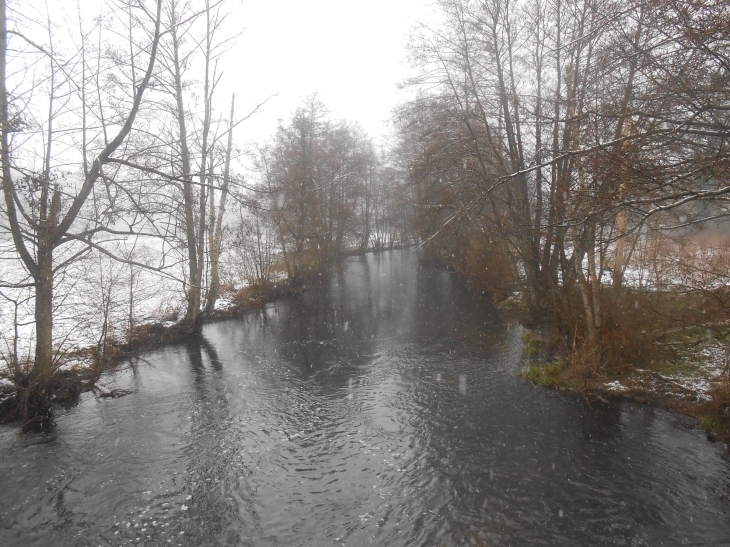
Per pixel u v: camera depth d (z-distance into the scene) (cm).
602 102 718
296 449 836
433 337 1570
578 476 722
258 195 1570
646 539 582
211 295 1945
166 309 1866
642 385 1008
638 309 1184
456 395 1053
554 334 1321
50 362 1028
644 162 598
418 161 1766
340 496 693
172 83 1556
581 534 596
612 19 620
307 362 1355
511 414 945
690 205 817
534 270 1497
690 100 579
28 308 1365
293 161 2623
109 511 673
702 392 942
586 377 1076
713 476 700
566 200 780
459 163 1614
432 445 834
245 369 1305
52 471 780
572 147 857
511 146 1586
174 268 2411
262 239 2548
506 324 1683
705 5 523
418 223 2058
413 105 1745
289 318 2014
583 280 1143
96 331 1459
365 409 998
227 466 785
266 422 950
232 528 631
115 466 793
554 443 823
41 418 988
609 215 685
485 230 1592
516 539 591
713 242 1714
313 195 2619
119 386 1177
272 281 2617
